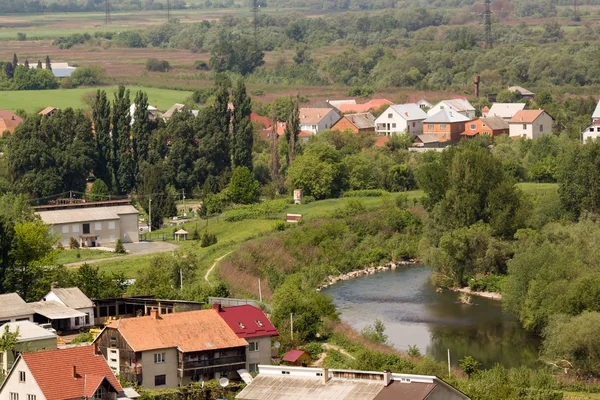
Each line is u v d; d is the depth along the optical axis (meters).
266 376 117.94
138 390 131.88
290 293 167.25
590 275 170.50
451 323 179.88
